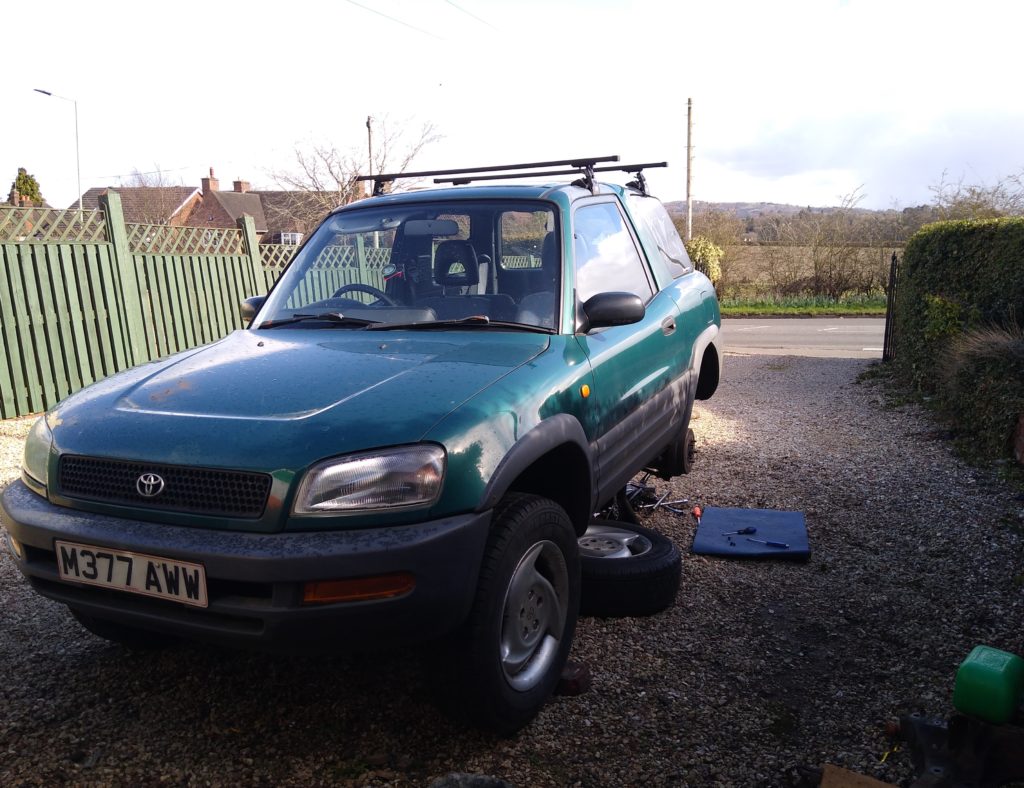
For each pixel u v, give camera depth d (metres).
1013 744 2.27
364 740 2.80
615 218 4.55
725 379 11.33
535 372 3.02
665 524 5.02
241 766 2.67
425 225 3.89
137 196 53.28
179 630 2.47
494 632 2.58
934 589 4.02
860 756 2.70
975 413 6.62
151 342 9.73
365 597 2.35
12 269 8.15
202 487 2.47
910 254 10.40
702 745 2.77
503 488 2.61
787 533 4.71
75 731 2.86
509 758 2.69
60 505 2.68
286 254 12.09
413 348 3.17
